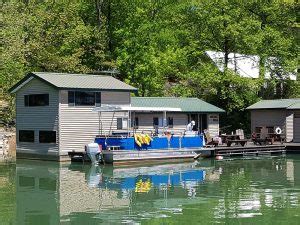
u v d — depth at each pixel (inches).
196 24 2020.2
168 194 874.8
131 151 1304.1
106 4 2091.5
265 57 1983.3
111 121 1461.6
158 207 770.2
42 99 1414.9
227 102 1994.3
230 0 1969.7
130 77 1971.0
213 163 1364.4
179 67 2048.5
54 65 1854.1
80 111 1402.6
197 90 2038.6
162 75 2025.1
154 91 2021.4
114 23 2098.9
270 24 2097.7
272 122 1781.5
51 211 746.2
